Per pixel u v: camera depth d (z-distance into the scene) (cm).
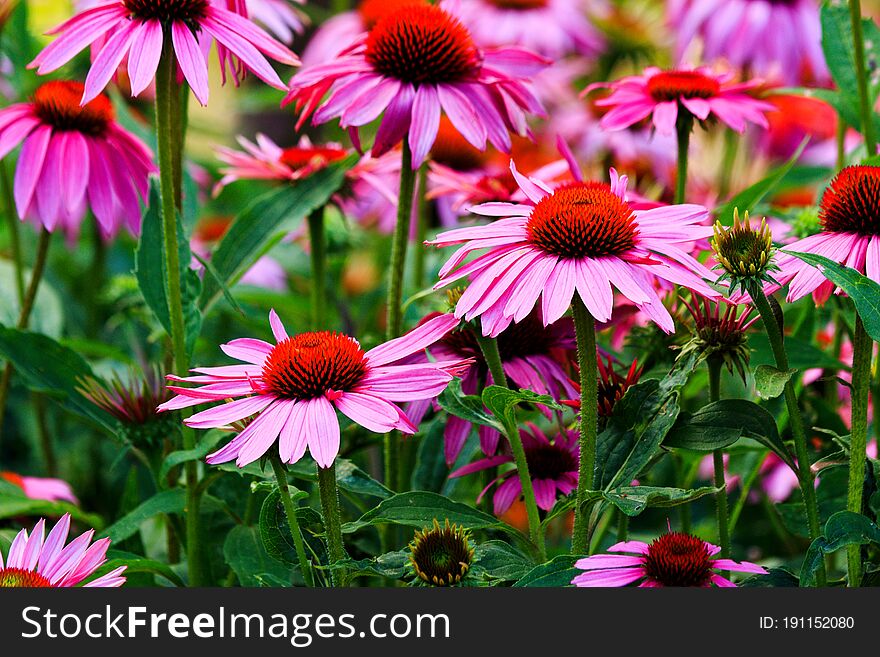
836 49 226
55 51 177
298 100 217
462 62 203
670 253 149
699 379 219
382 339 228
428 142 195
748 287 146
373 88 200
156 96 179
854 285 140
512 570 158
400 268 202
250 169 249
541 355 191
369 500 217
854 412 153
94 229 339
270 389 146
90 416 216
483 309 147
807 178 304
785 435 224
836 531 148
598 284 145
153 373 247
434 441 211
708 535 240
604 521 195
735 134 340
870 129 219
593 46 444
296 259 316
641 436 165
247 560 190
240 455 139
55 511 216
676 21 398
